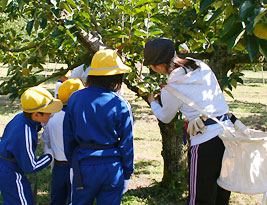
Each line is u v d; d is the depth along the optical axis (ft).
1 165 8.38
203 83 7.00
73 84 9.68
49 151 9.30
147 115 32.09
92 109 7.13
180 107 7.30
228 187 6.80
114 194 7.39
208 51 10.48
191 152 7.24
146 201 13.06
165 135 13.42
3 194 8.52
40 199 12.88
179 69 7.03
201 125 6.93
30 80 12.36
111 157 7.28
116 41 9.77
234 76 9.16
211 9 9.92
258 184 6.64
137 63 11.00
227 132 6.88
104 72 7.24
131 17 8.82
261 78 84.89
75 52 13.01
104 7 11.28
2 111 31.83
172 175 13.64
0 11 10.80
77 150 7.42
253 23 4.50
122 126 7.32
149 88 10.11
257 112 35.01
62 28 8.77
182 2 8.84
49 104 8.33
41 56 11.10
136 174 16.10
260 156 6.63
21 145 8.11
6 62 13.78
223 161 6.85
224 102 7.31
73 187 7.57
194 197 7.33
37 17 8.83
